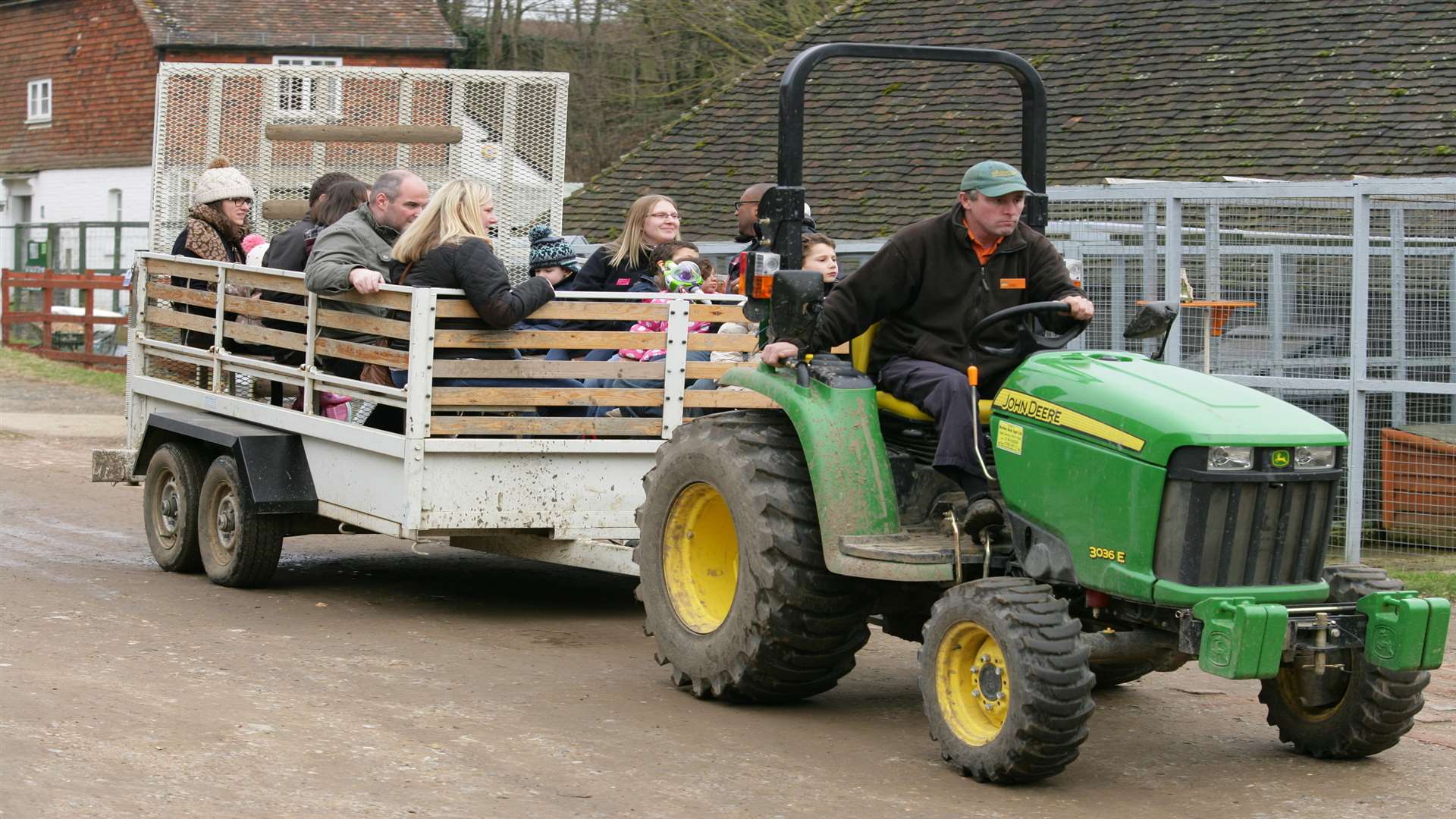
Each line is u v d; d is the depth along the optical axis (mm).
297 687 6738
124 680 6660
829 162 19422
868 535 6219
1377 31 17516
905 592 6648
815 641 6508
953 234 6430
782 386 6473
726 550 7184
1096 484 5668
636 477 8367
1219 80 17891
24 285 26641
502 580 9758
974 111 19391
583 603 9086
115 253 29203
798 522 6430
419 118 12438
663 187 20719
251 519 8789
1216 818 5539
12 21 39812
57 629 7652
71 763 5445
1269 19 18609
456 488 7961
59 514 11930
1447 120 15555
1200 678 7852
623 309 8273
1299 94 16969
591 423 8211
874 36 21781
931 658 5988
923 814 5449
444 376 7887
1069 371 5930
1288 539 5711
